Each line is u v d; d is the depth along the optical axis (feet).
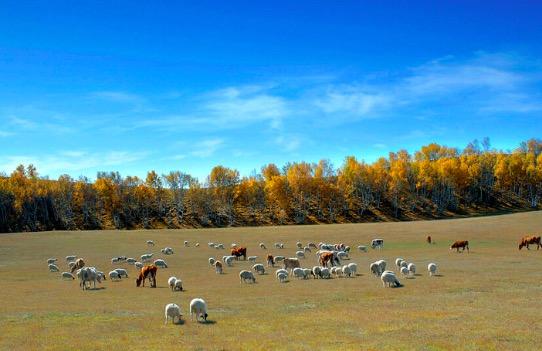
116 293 111.96
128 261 187.83
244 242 264.52
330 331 67.46
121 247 247.09
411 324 70.13
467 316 74.13
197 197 494.18
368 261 172.04
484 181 542.57
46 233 313.32
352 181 492.54
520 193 499.51
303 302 92.48
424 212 458.09
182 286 122.21
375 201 493.77
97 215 475.31
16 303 97.81
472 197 501.97
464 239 240.53
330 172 542.57
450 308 80.94
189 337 65.77
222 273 150.51
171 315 76.33
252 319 77.20
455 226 291.58
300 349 58.18
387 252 204.95
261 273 148.66
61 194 473.67
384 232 284.82
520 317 72.49
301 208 483.51
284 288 113.29
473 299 88.89
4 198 439.22
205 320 76.95
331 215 456.86
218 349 59.11
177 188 519.19
